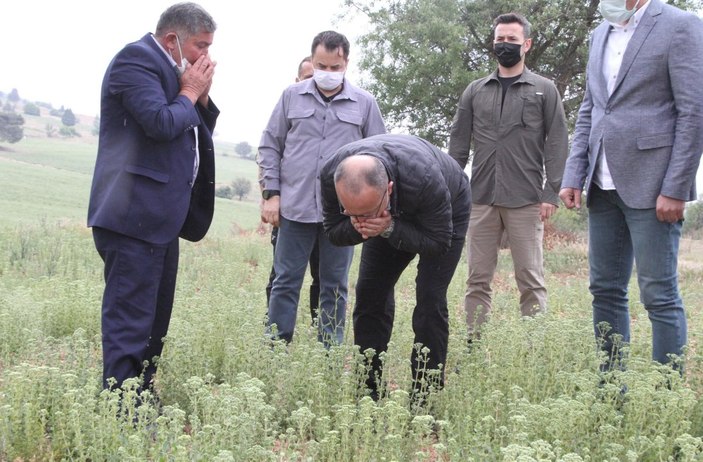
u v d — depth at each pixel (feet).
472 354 16.46
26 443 12.12
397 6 77.77
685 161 14.38
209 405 12.00
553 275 44.78
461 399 14.28
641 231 15.07
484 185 20.59
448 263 15.01
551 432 11.89
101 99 14.25
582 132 16.94
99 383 14.60
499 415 13.89
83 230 53.06
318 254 21.67
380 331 16.03
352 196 12.09
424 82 75.15
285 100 19.04
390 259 15.38
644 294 15.23
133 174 14.05
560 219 76.74
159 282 14.79
